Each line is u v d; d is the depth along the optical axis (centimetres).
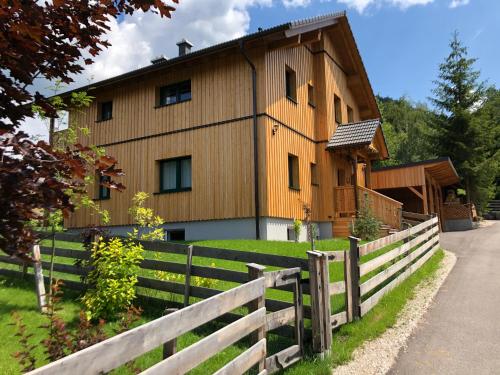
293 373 461
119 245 625
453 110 2966
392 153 4616
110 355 212
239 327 356
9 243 227
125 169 1579
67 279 740
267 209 1267
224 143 1361
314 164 1686
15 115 271
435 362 520
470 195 3027
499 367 504
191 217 1395
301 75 1622
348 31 1828
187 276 621
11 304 622
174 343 282
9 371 409
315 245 1146
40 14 240
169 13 288
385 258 789
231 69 1377
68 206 246
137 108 1583
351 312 629
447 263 1191
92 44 286
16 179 215
